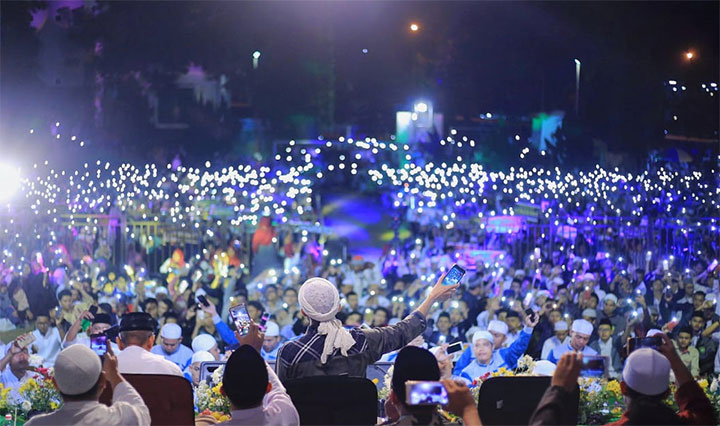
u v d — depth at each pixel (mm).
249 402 5785
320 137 37688
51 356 15219
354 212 30641
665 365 5379
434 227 26297
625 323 15906
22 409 8984
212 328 15477
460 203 27500
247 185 29656
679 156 27156
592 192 25922
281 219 26797
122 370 6691
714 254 21266
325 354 7008
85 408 5586
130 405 5695
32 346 15141
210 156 36781
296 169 32875
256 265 23797
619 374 14328
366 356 7105
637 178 25531
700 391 5828
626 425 5391
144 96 34625
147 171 28375
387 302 18641
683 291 17859
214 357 11945
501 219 24297
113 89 34312
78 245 22562
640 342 5914
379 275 21766
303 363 7004
